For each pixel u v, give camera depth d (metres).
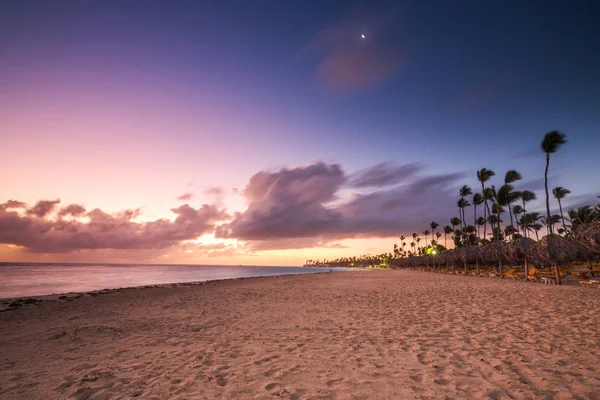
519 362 4.83
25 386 4.33
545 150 23.33
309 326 8.00
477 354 5.29
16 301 14.35
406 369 4.68
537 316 8.34
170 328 8.11
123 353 5.89
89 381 4.47
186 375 4.64
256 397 3.84
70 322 9.27
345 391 3.95
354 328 7.62
